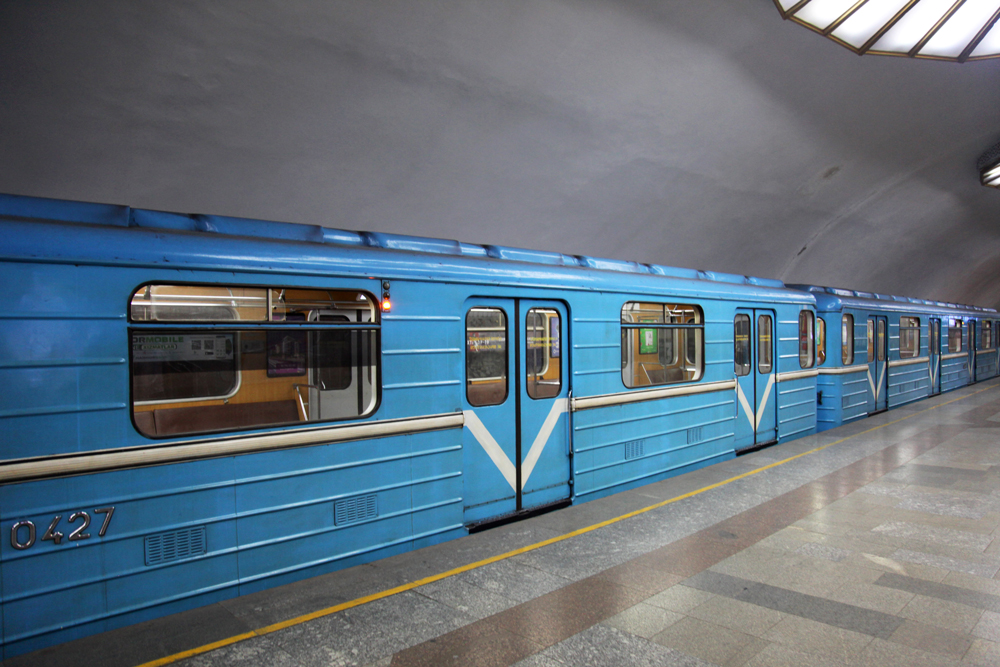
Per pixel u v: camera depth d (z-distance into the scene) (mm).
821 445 10070
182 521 3939
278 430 4344
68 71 5457
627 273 7348
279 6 5730
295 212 7996
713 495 7027
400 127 7617
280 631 3822
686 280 8195
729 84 9562
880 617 4082
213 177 7059
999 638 3801
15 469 3361
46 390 3480
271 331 4367
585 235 11469
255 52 6062
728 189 12742
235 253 4156
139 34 5465
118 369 3719
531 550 5277
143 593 3805
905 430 11617
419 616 4066
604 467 6934
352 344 4867
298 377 4652
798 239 16875
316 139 7262
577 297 6562
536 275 6125
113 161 6367
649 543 5480
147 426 3957
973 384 21219
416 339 5164
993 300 35938
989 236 25844
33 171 6078
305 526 4496
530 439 6199
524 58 7469
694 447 8258
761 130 11266
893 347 14914
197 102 6262
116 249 3717
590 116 8914
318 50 6316
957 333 20016
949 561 5055
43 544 3463
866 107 11844
